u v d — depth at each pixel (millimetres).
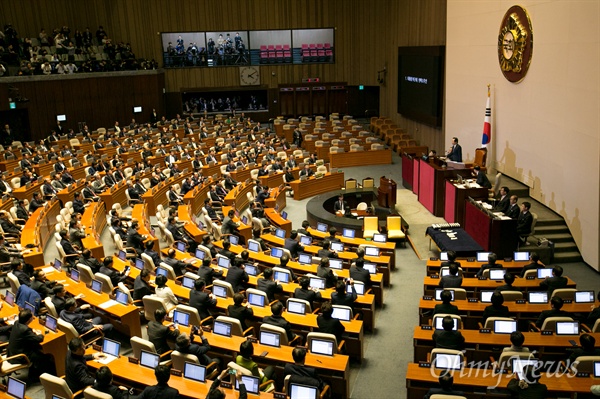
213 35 45375
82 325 11188
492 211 17938
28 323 10484
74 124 37281
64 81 36344
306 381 8852
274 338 10312
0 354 10758
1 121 33500
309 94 46469
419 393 9062
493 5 22438
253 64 45844
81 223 19016
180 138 38875
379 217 21828
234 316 11359
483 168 21953
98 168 28203
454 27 26516
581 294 12148
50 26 40938
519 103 20906
